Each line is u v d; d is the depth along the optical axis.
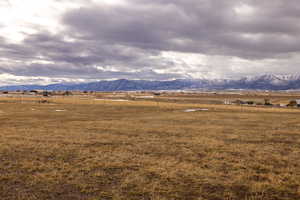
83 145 17.75
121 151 15.93
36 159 13.81
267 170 12.16
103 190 9.40
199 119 37.91
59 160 13.52
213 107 72.50
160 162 13.28
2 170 11.72
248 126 29.77
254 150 16.56
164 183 10.20
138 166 12.68
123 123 31.91
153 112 52.78
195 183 10.20
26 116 41.16
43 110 54.62
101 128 26.92
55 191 9.29
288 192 9.33
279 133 24.23
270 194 9.15
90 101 97.31
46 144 17.67
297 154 15.51
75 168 12.08
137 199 8.65
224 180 10.63
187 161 13.68
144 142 19.16
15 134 22.17
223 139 20.91
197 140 20.05
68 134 22.61
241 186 9.96
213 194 9.05
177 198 8.75
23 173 11.29
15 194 8.99
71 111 53.56
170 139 20.42
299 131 25.56
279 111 60.00
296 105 95.88
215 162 13.45
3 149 15.87
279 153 15.66
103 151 15.90
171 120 36.31
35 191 9.27
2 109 54.94
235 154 15.54
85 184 9.92
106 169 12.12
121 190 9.38
